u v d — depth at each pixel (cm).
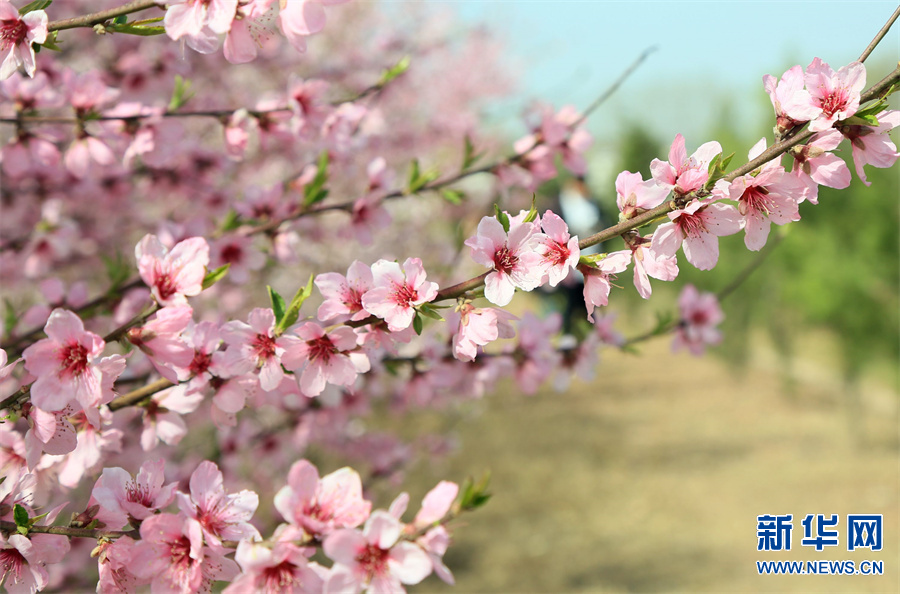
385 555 115
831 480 801
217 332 150
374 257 726
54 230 339
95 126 251
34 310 237
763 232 126
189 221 247
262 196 273
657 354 1477
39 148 240
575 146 301
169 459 361
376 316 139
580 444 962
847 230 936
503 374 271
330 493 120
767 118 1125
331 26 750
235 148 259
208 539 121
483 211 727
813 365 1262
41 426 134
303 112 266
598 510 759
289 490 117
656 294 1492
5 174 337
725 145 1240
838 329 952
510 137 828
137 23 135
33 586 131
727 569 616
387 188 277
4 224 357
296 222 274
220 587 271
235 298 441
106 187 352
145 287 240
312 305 629
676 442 966
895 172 902
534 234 131
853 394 940
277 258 271
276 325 142
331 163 307
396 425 930
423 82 816
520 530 717
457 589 595
